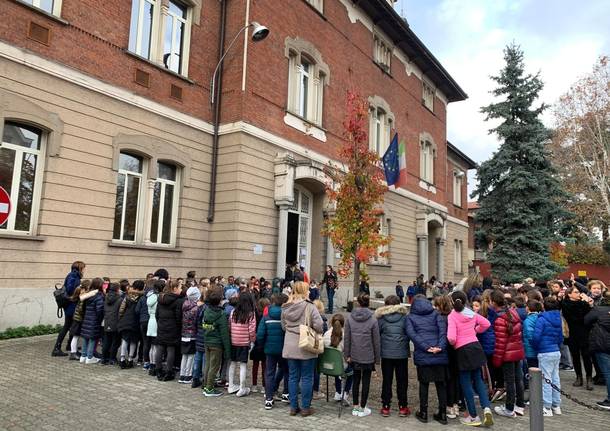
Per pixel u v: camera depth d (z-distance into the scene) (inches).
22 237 412.8
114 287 350.6
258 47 625.3
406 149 1032.8
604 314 293.6
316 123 725.3
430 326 252.8
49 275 432.1
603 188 1195.9
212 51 619.2
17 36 417.4
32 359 344.2
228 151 597.6
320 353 261.1
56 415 231.6
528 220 910.4
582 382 347.9
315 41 741.9
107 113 490.0
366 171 488.4
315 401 285.7
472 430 237.3
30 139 435.8
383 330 262.4
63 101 450.6
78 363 344.5
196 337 303.6
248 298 290.7
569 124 1234.6
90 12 479.2
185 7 600.7
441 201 1205.7
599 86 1189.7
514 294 359.6
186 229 568.4
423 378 248.7
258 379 330.0
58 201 442.0
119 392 276.7
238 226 577.0
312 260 749.9
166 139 551.5
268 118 634.8
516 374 271.0
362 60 874.8
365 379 258.4
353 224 469.1
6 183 417.7
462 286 391.2
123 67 509.0
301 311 256.5
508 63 976.3
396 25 954.7
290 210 711.1
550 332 277.9
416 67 1106.1
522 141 963.3
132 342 353.1
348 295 778.8
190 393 283.1
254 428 226.5
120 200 514.0
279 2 667.4
